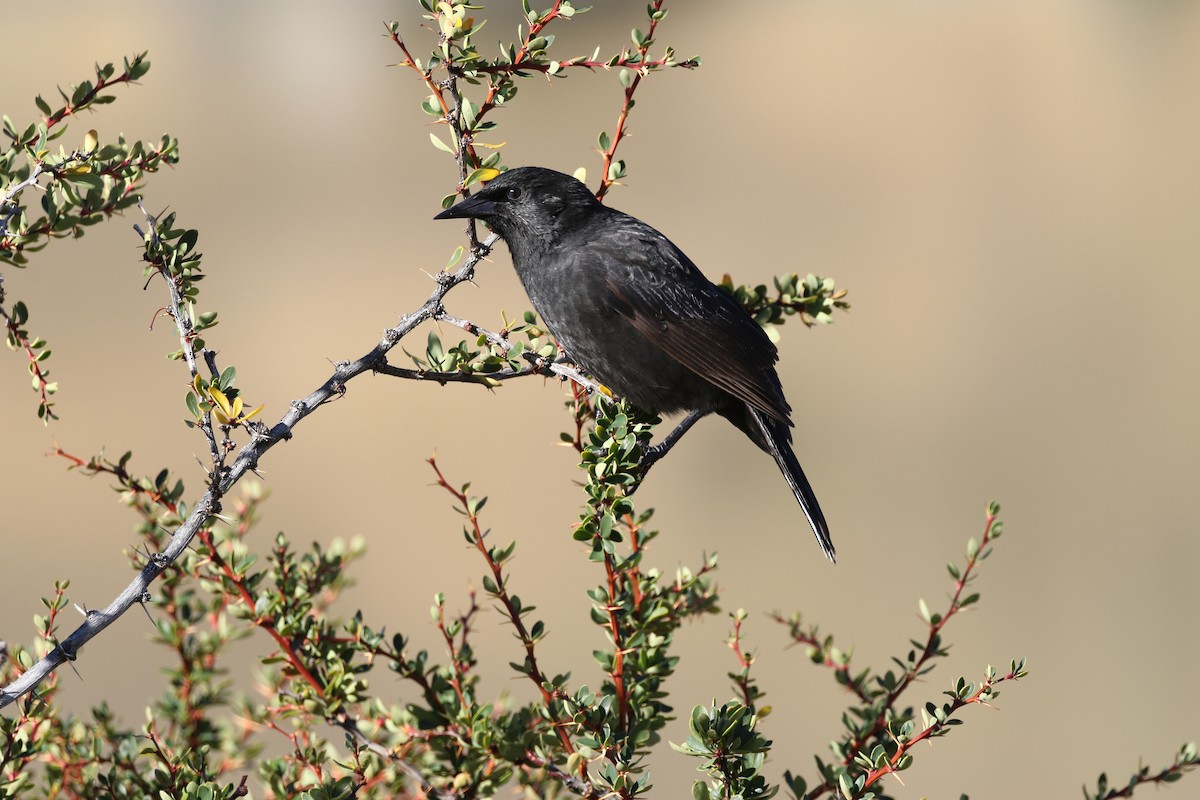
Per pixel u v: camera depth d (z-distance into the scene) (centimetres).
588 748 557
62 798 606
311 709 599
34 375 585
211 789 536
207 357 536
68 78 3266
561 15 621
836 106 3459
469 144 629
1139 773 595
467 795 589
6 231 578
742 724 512
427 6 624
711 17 3912
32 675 486
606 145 717
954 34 3862
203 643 666
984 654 1448
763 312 827
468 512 604
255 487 677
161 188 2723
